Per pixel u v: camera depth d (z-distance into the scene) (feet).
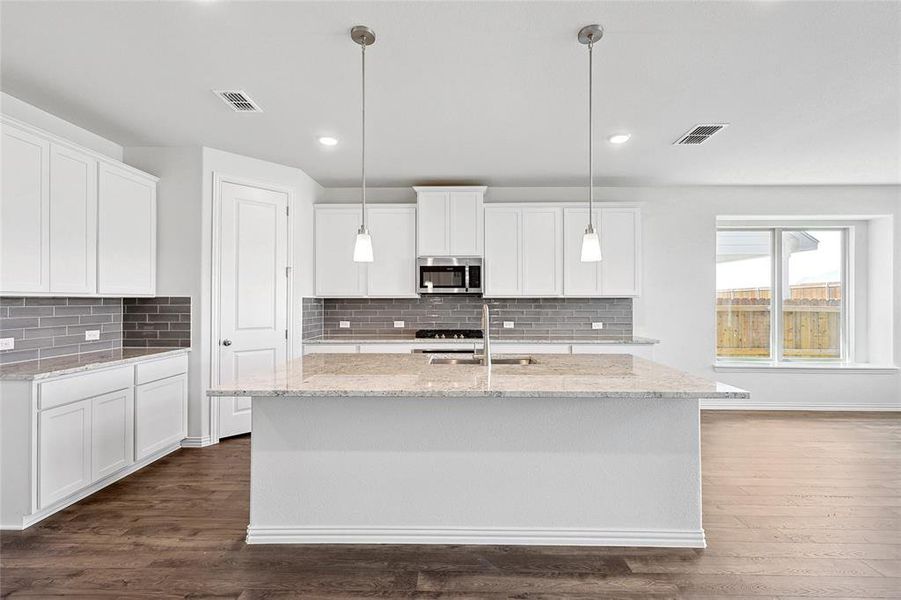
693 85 9.10
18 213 8.63
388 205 16.11
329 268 16.10
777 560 7.16
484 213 15.92
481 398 7.62
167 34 7.41
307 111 10.35
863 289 17.75
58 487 8.52
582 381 7.11
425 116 10.63
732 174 15.31
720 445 12.82
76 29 7.26
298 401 7.65
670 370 8.32
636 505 7.56
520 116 10.61
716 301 18.08
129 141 12.27
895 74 8.61
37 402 8.14
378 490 7.64
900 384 16.75
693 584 6.58
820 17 6.91
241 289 13.47
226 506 9.00
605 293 15.84
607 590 6.46
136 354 11.02
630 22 7.07
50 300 10.39
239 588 6.49
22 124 8.55
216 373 12.91
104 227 10.70
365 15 6.92
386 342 15.28
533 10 6.79
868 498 9.39
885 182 16.28
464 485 7.63
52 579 6.67
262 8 6.76
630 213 15.83
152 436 11.07
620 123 11.02
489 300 17.02
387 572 6.86
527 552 7.38
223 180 13.10
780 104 9.95
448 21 7.06
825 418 15.75
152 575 6.77
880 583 6.61
